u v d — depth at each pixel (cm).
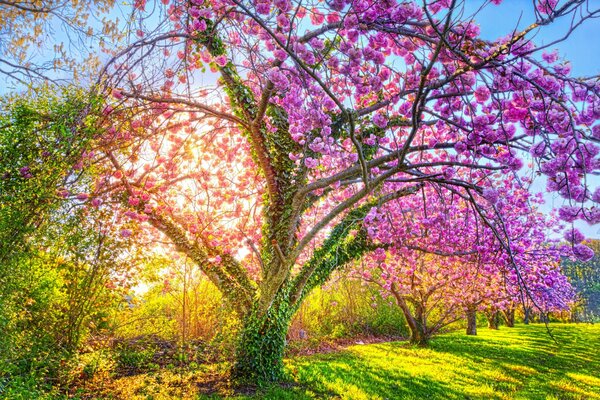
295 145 894
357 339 1788
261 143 820
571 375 1133
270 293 838
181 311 1248
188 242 914
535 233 1264
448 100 491
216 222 864
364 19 436
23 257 565
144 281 928
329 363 1088
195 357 1032
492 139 432
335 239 1002
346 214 1105
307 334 1590
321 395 755
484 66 379
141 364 948
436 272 1384
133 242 854
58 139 474
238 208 882
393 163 907
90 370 802
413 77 525
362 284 1833
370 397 760
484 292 1363
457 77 439
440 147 607
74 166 498
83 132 466
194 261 925
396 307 2139
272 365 869
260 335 862
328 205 1181
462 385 925
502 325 3238
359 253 1091
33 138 534
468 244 1088
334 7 398
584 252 336
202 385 793
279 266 852
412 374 1004
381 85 487
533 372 1146
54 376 721
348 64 473
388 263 1375
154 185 768
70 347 791
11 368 594
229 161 869
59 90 585
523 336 2112
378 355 1293
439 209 1054
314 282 1023
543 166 343
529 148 378
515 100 396
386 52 536
